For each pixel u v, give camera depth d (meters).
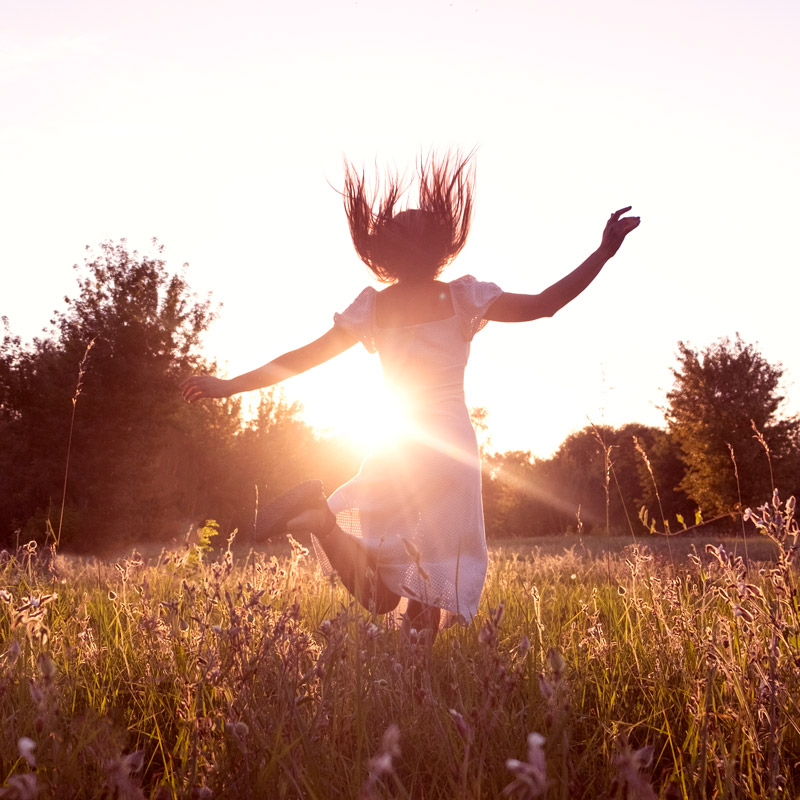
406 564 2.98
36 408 31.17
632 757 1.13
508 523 48.62
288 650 2.09
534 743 0.86
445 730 1.79
